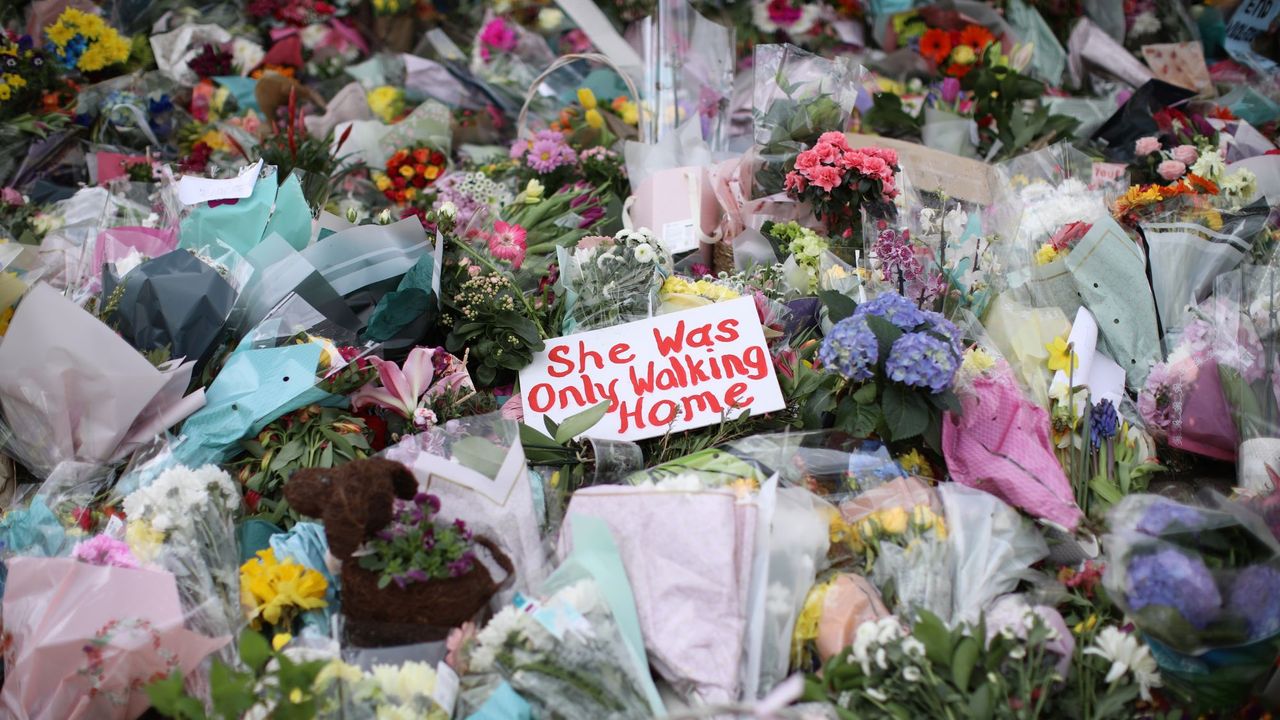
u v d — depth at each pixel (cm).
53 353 239
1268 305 267
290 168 372
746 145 403
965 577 215
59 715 190
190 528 214
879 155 313
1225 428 257
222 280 265
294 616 209
